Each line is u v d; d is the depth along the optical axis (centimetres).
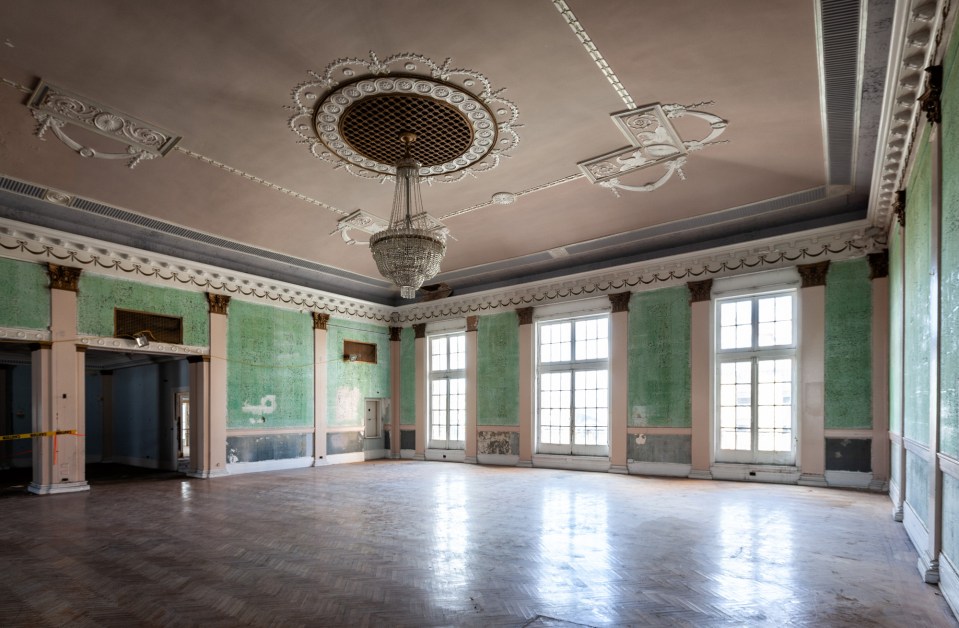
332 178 835
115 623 392
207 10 490
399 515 739
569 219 1019
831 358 946
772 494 870
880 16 461
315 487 991
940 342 453
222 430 1174
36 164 771
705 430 1059
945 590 423
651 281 1153
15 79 583
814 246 973
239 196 898
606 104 641
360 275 1391
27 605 427
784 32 506
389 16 501
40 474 934
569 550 562
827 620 387
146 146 729
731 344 1070
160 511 779
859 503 789
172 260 1096
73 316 970
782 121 663
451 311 1487
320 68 573
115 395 1562
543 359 1324
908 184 654
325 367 1396
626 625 381
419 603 423
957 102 388
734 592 442
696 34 518
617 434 1165
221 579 482
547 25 512
